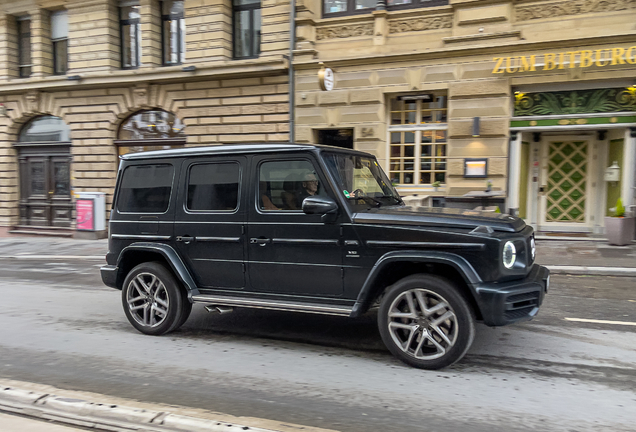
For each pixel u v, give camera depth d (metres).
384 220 4.29
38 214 18.06
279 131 13.94
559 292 7.21
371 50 12.74
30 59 18.03
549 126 11.27
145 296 5.42
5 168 18.17
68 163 17.42
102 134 16.47
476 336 5.12
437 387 3.84
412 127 12.73
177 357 4.64
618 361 4.38
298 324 5.70
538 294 4.23
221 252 4.99
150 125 16.09
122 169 5.67
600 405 3.49
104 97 16.31
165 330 5.29
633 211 10.81
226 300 4.91
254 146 4.89
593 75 10.65
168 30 15.79
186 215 5.18
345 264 4.42
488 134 11.57
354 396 3.69
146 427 3.24
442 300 4.05
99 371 4.29
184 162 5.25
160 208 5.36
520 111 11.58
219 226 4.98
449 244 4.03
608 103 10.84
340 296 4.50
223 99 14.57
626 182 10.91
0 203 18.34
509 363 4.34
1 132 18.06
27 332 5.57
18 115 17.72
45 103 17.27
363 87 12.77
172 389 3.87
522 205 12.25
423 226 4.17
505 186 11.59
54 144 17.45
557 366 4.26
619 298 6.83
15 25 18.08
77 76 16.22
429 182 12.76
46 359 4.63
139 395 3.75
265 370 4.27
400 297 4.23
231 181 4.98
